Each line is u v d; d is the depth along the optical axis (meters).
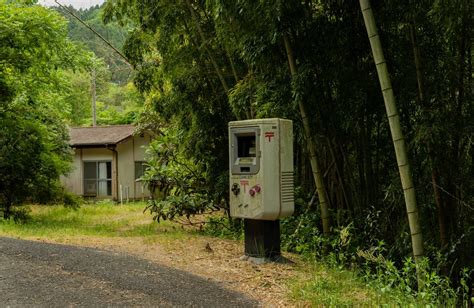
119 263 5.27
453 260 5.16
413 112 5.38
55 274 4.67
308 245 6.17
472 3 4.41
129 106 35.69
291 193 5.79
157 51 9.48
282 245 6.82
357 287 4.70
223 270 5.37
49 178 12.25
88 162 20.62
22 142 11.41
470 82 5.19
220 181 8.76
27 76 11.92
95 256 5.52
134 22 9.23
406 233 5.45
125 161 20.52
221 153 9.05
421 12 4.95
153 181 9.67
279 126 5.66
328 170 6.84
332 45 5.66
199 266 5.52
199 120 8.84
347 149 6.39
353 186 6.32
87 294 4.16
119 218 12.91
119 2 8.95
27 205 13.34
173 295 4.28
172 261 5.71
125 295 4.20
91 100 32.47
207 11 8.03
